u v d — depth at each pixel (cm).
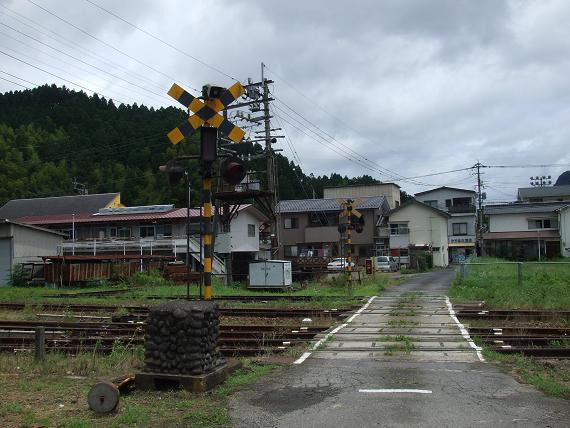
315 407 587
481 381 692
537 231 4872
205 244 741
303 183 7638
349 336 1077
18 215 4516
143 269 3209
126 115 7150
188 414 562
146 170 6244
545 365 792
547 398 610
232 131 732
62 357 895
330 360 848
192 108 735
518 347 932
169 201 5722
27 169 5894
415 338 1030
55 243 3628
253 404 602
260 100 3034
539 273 2392
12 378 760
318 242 4972
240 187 2870
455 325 1201
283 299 1938
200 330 664
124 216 3984
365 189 6356
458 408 572
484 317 1357
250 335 1128
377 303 1739
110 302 1892
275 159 3152
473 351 895
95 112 7225
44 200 4753
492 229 5078
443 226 5188
